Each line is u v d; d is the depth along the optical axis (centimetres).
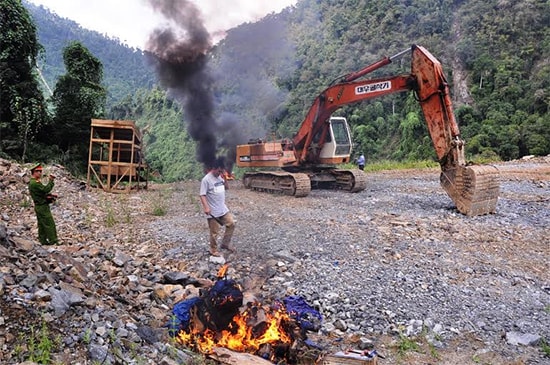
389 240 914
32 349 356
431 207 1291
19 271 461
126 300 536
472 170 1142
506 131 4247
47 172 1597
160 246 877
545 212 1193
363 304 605
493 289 665
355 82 1475
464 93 5588
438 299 627
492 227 1028
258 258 791
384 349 502
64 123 2273
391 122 5150
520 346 509
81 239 917
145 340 432
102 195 1515
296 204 1373
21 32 2089
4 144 1973
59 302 425
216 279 691
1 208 1127
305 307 576
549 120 4062
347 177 1672
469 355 489
